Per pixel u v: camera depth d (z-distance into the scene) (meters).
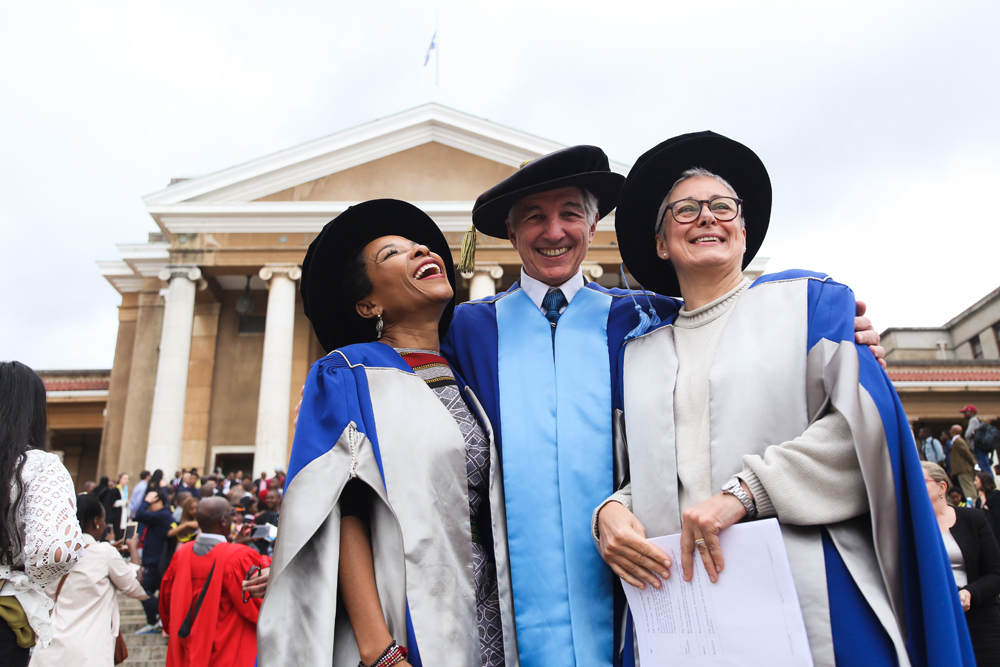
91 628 4.61
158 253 24.23
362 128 24.86
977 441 11.09
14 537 2.71
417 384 2.18
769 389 1.92
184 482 18.02
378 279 2.43
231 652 5.18
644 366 2.29
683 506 1.99
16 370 2.92
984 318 37.81
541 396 2.42
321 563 1.79
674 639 1.83
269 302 22.66
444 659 1.79
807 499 1.72
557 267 2.69
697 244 2.25
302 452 1.91
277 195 24.64
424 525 1.93
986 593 4.17
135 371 23.19
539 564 2.17
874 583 1.69
